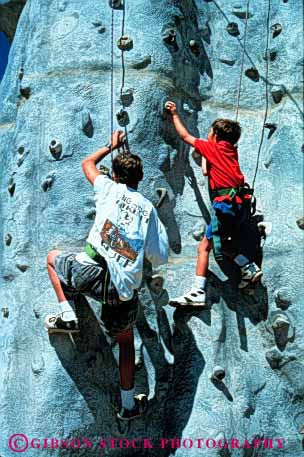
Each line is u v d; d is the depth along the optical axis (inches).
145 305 199.2
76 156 203.8
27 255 203.9
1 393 197.8
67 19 215.2
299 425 197.3
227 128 195.9
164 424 194.1
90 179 187.9
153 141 206.7
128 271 177.9
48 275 198.4
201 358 195.9
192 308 197.5
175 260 205.6
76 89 208.1
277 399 197.9
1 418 195.8
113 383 193.8
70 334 192.7
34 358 194.4
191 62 221.0
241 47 226.4
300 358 198.8
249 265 196.9
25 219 205.8
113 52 210.5
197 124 218.2
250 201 196.4
